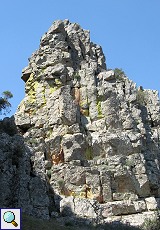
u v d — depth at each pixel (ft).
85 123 175.42
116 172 157.58
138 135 171.12
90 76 185.26
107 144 166.50
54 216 138.72
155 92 207.00
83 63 194.59
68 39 202.18
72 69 187.93
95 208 146.51
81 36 209.46
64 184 154.92
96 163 161.99
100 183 155.12
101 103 178.81
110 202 151.94
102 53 214.69
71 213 142.61
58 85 182.09
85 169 156.87
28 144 164.86
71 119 170.91
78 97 181.16
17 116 180.24
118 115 176.04
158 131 189.67
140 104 196.75
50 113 175.22
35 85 186.39
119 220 145.69
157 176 167.53
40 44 197.36
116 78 192.24
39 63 191.31
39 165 148.15
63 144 164.55
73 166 157.89
